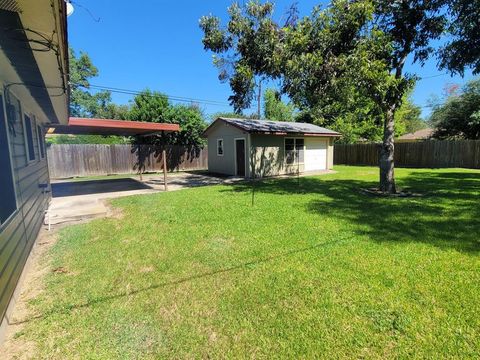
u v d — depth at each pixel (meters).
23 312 2.56
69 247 4.18
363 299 2.62
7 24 2.23
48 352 2.06
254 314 2.44
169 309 2.55
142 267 3.44
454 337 2.09
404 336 2.12
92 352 2.05
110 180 12.82
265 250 3.87
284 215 5.71
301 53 7.24
